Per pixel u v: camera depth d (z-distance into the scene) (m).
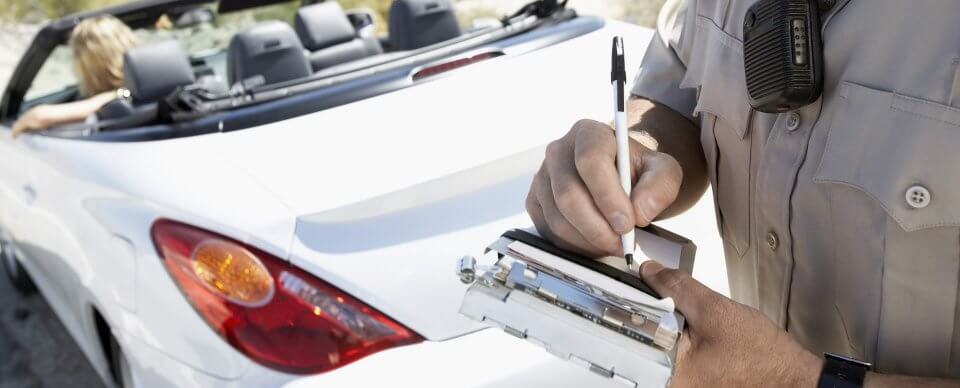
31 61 2.89
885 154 0.65
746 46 0.76
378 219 1.62
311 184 1.71
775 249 0.80
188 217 1.72
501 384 1.46
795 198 0.74
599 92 2.01
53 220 2.31
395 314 1.51
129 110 2.54
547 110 1.92
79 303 2.31
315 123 1.92
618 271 0.73
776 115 0.76
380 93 2.03
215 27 3.29
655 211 0.75
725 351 0.70
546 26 2.41
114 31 2.93
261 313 1.58
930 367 0.68
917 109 0.63
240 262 1.61
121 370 2.30
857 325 0.72
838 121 0.69
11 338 3.17
